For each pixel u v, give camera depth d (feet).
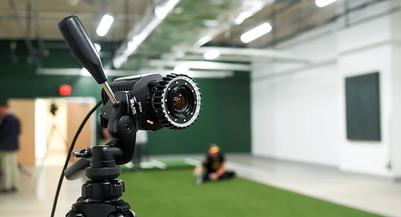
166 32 29.01
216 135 55.06
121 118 4.16
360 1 32.30
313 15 37.35
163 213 20.02
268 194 24.76
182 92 4.25
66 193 25.36
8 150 26.30
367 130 31.42
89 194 4.13
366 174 31.91
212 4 22.45
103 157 4.10
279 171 36.19
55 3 33.96
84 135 26.35
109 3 34.17
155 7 22.67
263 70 52.16
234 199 23.36
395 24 29.48
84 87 49.52
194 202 22.66
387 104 29.66
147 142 52.85
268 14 37.68
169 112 4.11
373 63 30.99
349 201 22.18
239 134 55.72
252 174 34.40
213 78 55.16
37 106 47.44
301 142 43.37
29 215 19.89
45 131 47.19
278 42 47.50
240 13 24.39
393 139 29.40
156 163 44.80
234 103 55.67
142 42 32.42
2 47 48.16
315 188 26.63
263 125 52.54
